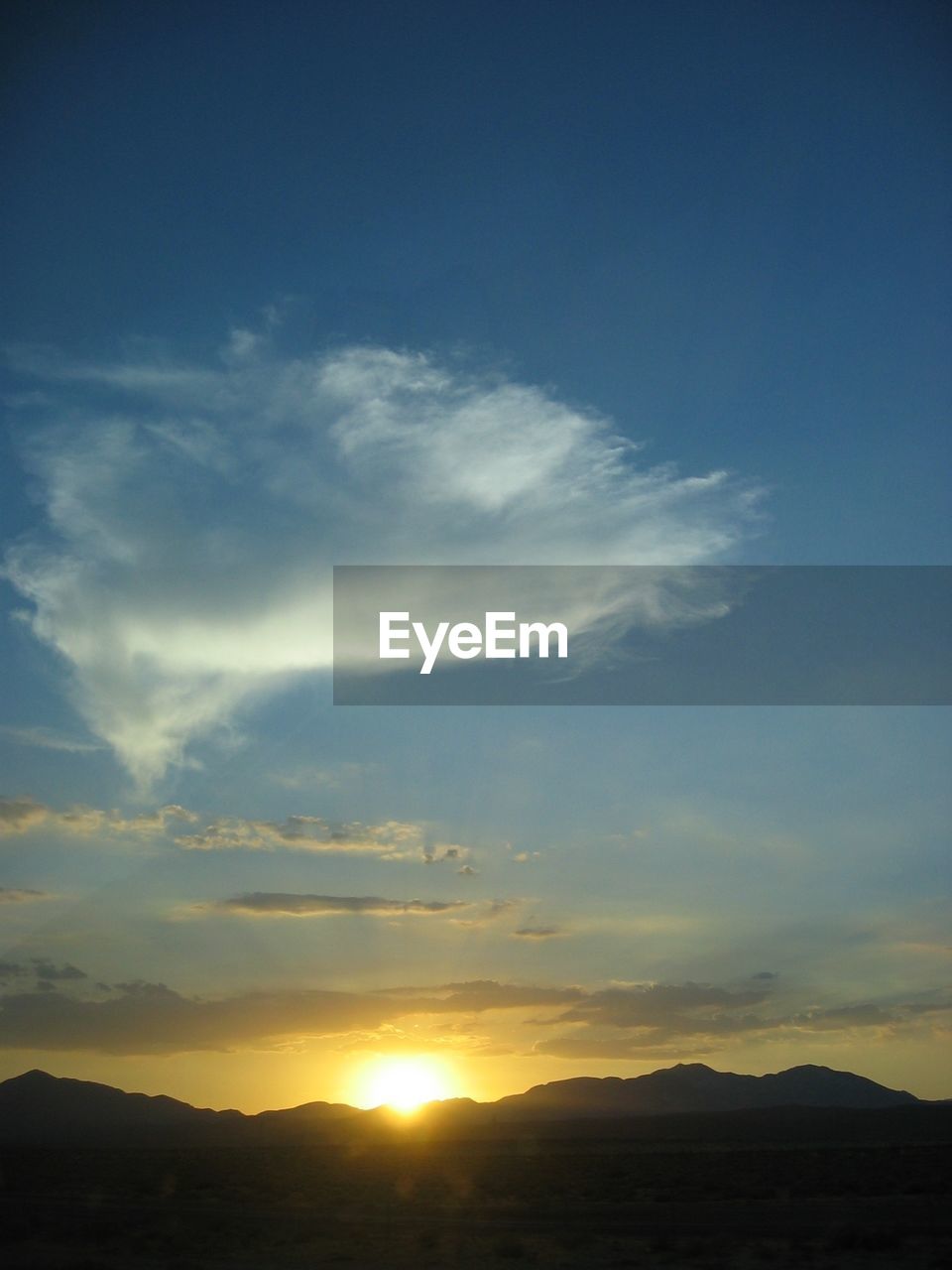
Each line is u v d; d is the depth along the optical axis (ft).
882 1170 159.63
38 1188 148.05
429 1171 182.19
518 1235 90.63
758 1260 76.28
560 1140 367.04
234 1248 83.51
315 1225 98.22
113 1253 82.38
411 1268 72.95
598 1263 75.20
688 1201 119.03
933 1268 71.97
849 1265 73.51
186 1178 167.32
